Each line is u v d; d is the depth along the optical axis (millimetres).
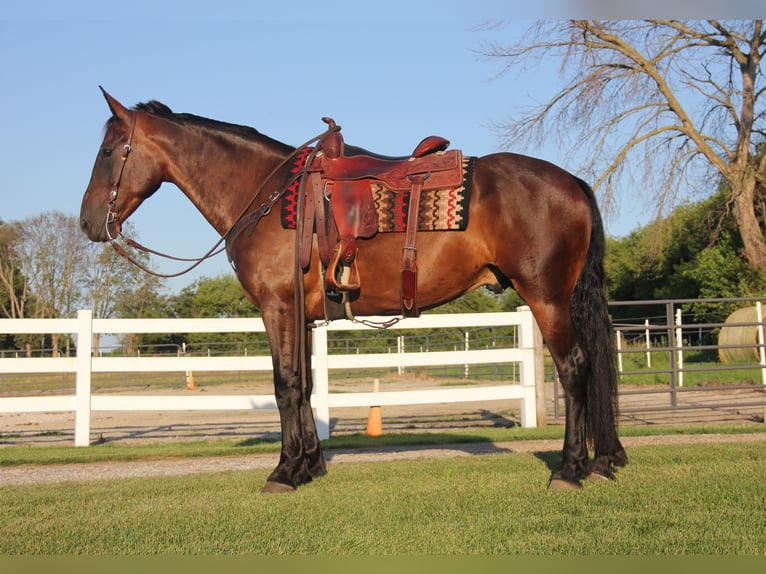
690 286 26469
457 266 4473
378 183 4527
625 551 3160
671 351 8938
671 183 20953
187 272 5086
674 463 5121
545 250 4355
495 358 8695
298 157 4828
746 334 16469
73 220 39812
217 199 5051
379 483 4680
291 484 4535
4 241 39094
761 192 22172
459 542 3344
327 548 3307
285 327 4637
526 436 7676
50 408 7953
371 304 4625
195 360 8273
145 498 4453
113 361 8141
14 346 35938
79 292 40156
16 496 4598
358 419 10648
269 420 11000
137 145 5078
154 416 11984
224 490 4648
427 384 17141
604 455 4527
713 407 8656
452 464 5387
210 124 5129
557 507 3934
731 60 21688
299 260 4527
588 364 4465
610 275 33031
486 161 4566
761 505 3838
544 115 21141
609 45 20781
